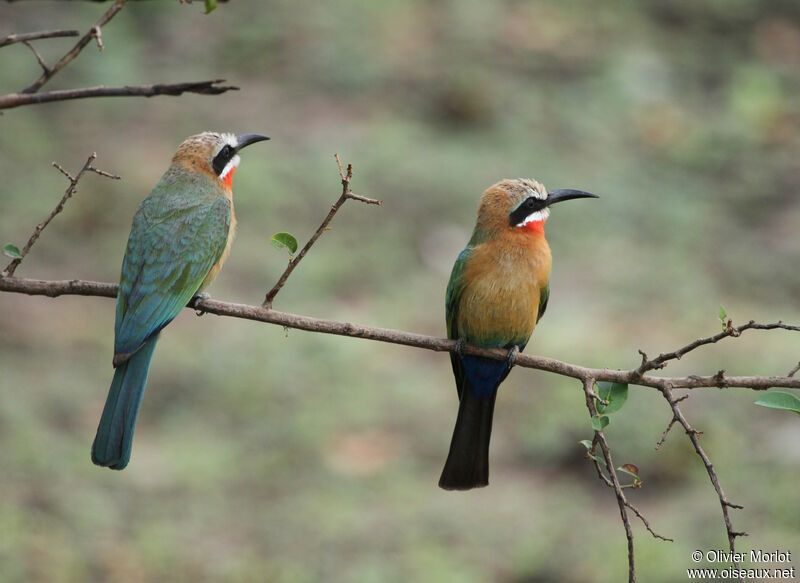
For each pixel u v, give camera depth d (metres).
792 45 24.23
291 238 6.14
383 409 13.89
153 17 22.97
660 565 10.81
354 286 16.27
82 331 15.02
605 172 19.52
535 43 23.47
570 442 13.08
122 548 11.26
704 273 17.09
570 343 14.69
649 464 12.55
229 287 15.84
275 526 11.79
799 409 5.53
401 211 17.94
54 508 11.53
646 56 23.17
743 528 11.31
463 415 7.79
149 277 7.66
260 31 22.80
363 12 24.03
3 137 18.64
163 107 20.27
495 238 7.89
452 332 8.12
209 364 14.42
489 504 12.28
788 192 19.58
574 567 11.13
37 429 12.71
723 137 20.95
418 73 21.95
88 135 19.17
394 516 12.05
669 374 13.80
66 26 21.80
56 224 16.84
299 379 14.32
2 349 14.21
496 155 19.67
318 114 20.42
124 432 6.90
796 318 15.84
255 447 13.11
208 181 8.27
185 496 12.16
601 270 16.89
